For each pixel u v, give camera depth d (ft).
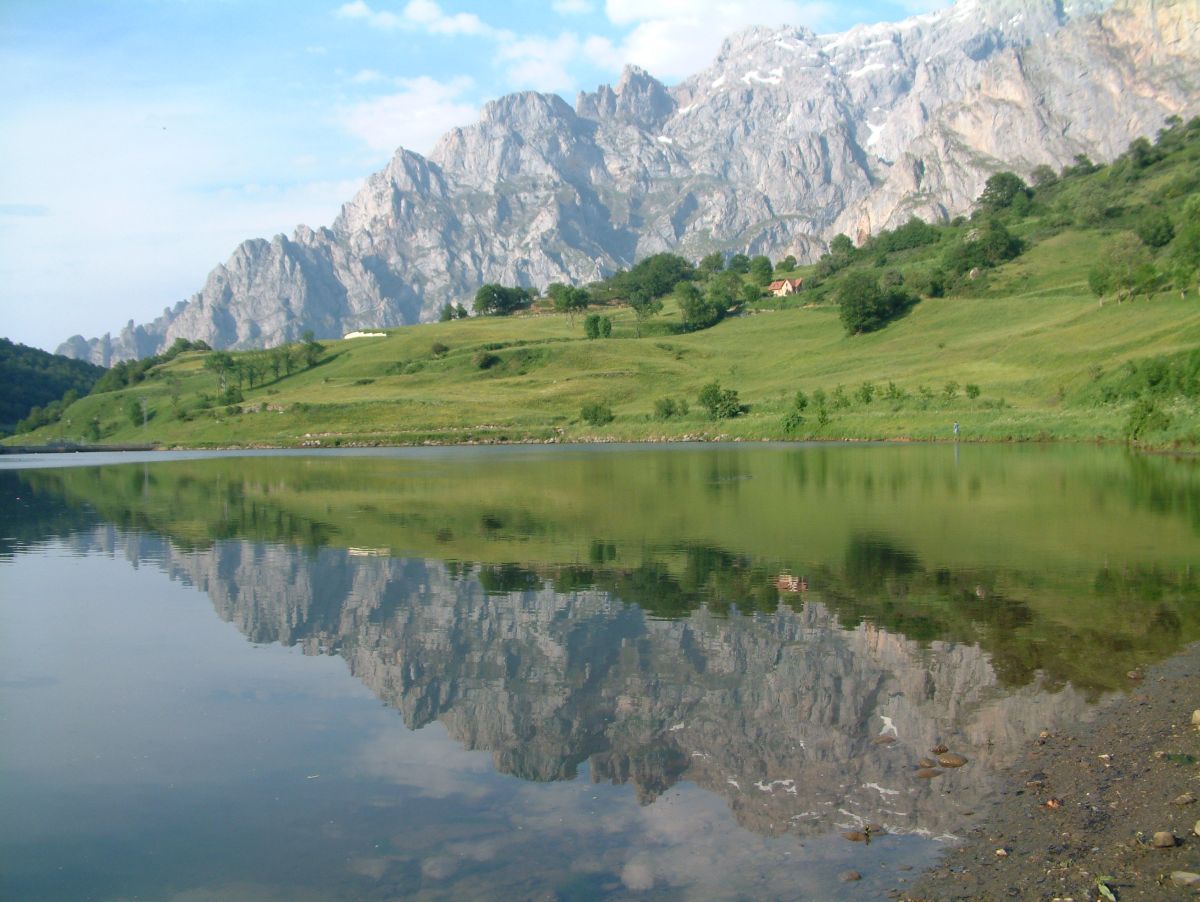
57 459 451.53
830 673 69.15
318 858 44.21
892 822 44.62
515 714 63.62
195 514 187.01
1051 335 455.22
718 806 47.85
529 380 616.39
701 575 107.45
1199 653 69.10
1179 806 42.86
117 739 61.05
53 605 102.63
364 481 253.44
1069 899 35.94
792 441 393.09
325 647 82.53
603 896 39.17
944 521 142.82
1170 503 154.51
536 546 131.64
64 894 41.45
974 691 63.10
